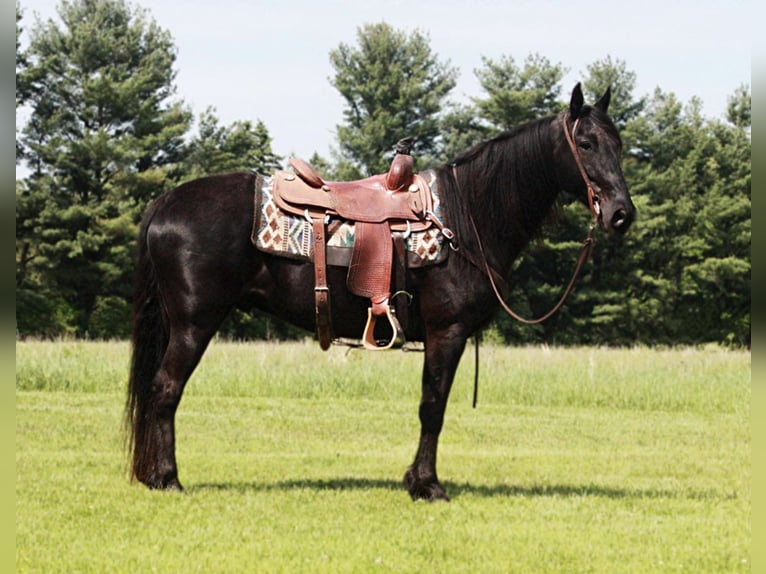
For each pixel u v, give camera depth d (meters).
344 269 7.05
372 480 8.23
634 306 43.78
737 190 45.94
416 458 7.26
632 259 43.81
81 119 42.84
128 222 39.75
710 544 6.17
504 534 6.20
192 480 8.05
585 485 8.30
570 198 7.45
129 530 6.11
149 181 41.12
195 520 6.40
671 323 44.72
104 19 44.56
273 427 11.78
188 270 7.05
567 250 42.19
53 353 17.34
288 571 5.30
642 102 48.06
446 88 46.81
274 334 43.16
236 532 6.10
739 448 10.98
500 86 46.41
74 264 40.16
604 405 15.53
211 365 16.56
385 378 15.92
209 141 46.19
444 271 7.08
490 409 14.46
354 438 11.12
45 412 12.26
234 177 7.26
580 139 7.07
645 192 45.19
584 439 11.59
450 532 6.23
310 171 7.16
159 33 45.22
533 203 7.30
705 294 44.75
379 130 44.75
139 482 7.43
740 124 52.22
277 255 7.06
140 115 42.62
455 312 7.10
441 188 7.27
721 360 19.88
